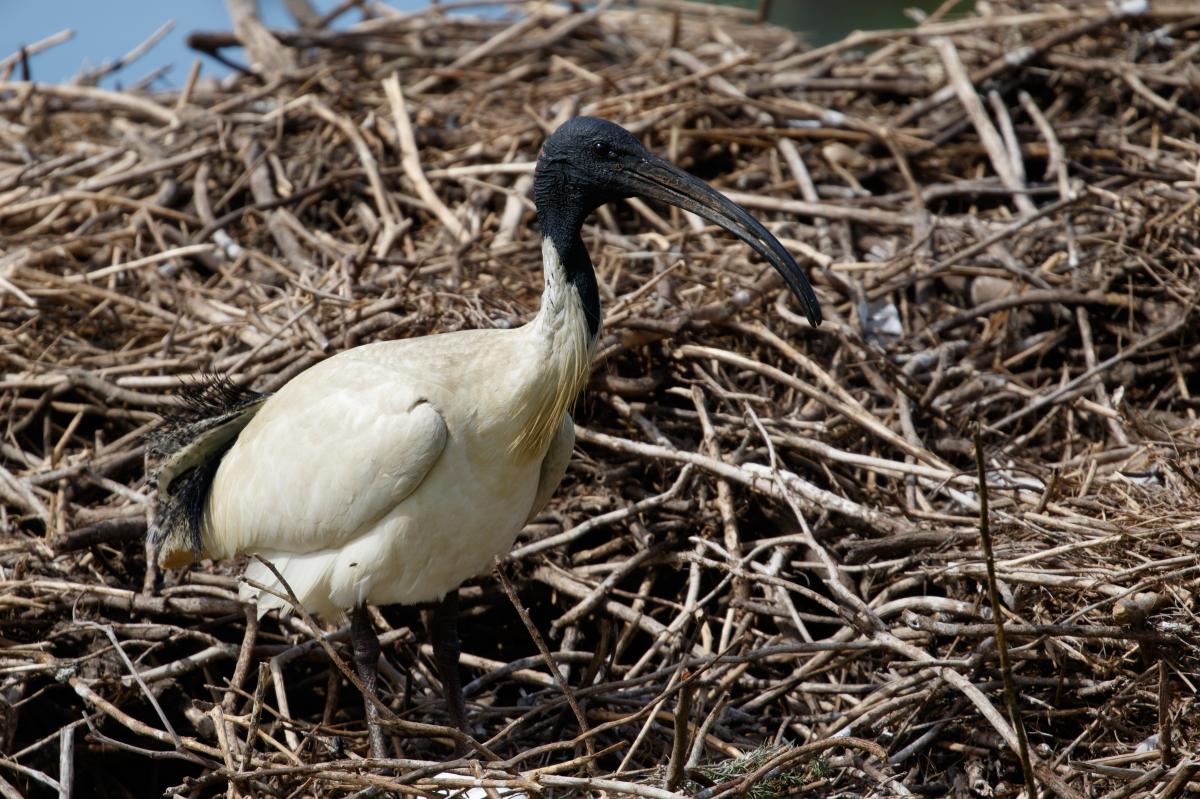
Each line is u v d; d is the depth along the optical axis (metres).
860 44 16.62
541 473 9.23
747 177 14.65
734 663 8.52
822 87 15.95
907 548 9.73
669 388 11.36
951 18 22.92
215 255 13.69
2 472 10.64
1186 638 8.51
